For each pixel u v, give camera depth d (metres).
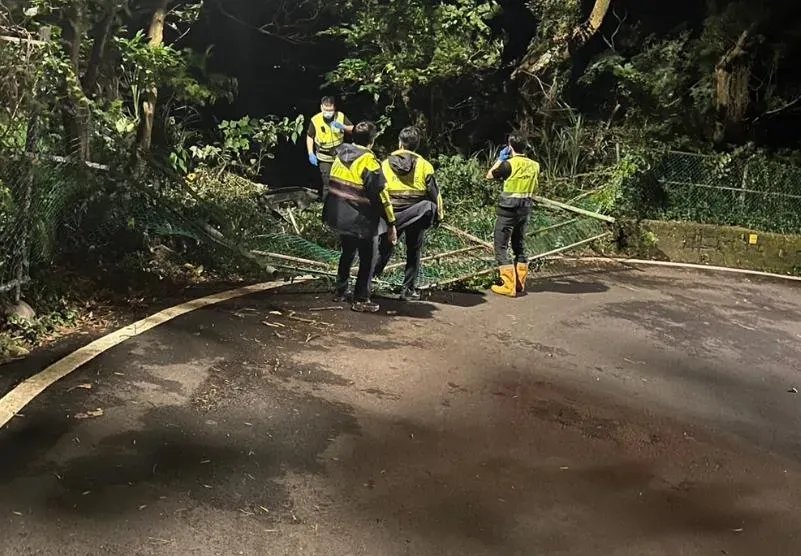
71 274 6.46
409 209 7.33
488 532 3.72
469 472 4.31
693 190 12.23
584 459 4.65
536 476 4.36
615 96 15.64
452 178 11.82
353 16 12.96
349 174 6.77
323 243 9.30
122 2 7.55
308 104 16.08
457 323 7.14
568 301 8.53
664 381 6.25
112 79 8.23
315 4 13.25
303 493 3.87
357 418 4.81
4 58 5.44
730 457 4.93
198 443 4.22
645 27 16.50
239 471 3.99
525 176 8.23
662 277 10.48
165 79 8.40
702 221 12.18
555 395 5.62
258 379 5.18
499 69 13.96
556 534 3.78
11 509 3.41
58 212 6.43
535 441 4.82
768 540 3.95
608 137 14.19
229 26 14.21
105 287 6.50
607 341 7.16
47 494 3.56
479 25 12.34
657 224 11.71
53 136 6.23
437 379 5.64
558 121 14.36
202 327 6.00
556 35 13.80
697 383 6.30
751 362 7.05
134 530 3.38
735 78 14.73
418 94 13.53
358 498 3.89
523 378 5.89
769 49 14.80
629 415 5.43
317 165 9.98
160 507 3.58
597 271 10.41
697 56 15.23
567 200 12.41
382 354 6.01
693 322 8.23
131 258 7.16
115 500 3.59
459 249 9.18
